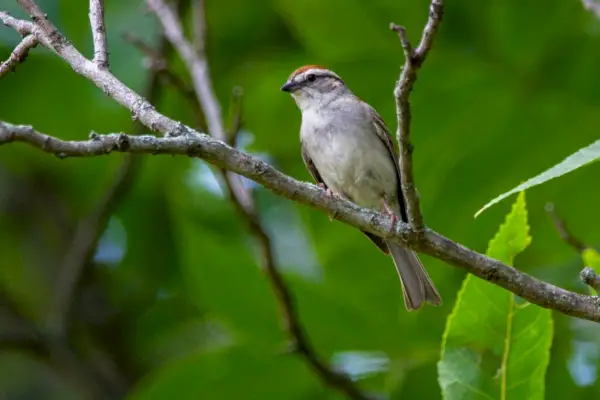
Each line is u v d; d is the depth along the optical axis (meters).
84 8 11.87
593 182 11.59
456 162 11.91
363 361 11.31
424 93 11.85
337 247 11.72
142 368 12.99
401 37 5.70
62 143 5.82
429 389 10.63
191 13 13.48
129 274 13.21
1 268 13.33
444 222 11.96
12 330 12.94
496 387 7.07
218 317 11.24
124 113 12.47
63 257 13.43
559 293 6.48
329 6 11.80
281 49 13.11
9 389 12.80
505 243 6.88
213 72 12.89
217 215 12.52
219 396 10.55
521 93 11.70
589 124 11.60
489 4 11.36
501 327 7.10
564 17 11.26
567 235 9.03
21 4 7.14
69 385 12.84
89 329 13.04
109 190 11.51
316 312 11.28
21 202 13.52
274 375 10.51
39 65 12.31
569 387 10.39
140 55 11.78
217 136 10.27
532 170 11.80
